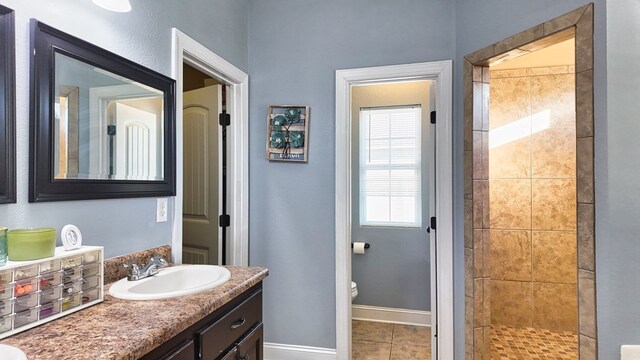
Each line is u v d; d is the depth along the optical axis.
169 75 1.73
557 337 2.95
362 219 3.34
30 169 1.08
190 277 1.57
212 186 2.47
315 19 2.49
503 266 3.20
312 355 2.46
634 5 1.49
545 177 3.10
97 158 1.31
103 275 1.25
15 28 1.04
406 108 3.25
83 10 1.27
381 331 3.04
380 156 3.32
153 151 1.59
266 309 2.55
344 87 2.41
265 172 2.56
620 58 1.48
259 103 2.58
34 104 1.09
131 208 1.49
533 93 3.14
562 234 3.07
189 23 1.90
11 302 0.88
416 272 3.19
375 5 2.38
